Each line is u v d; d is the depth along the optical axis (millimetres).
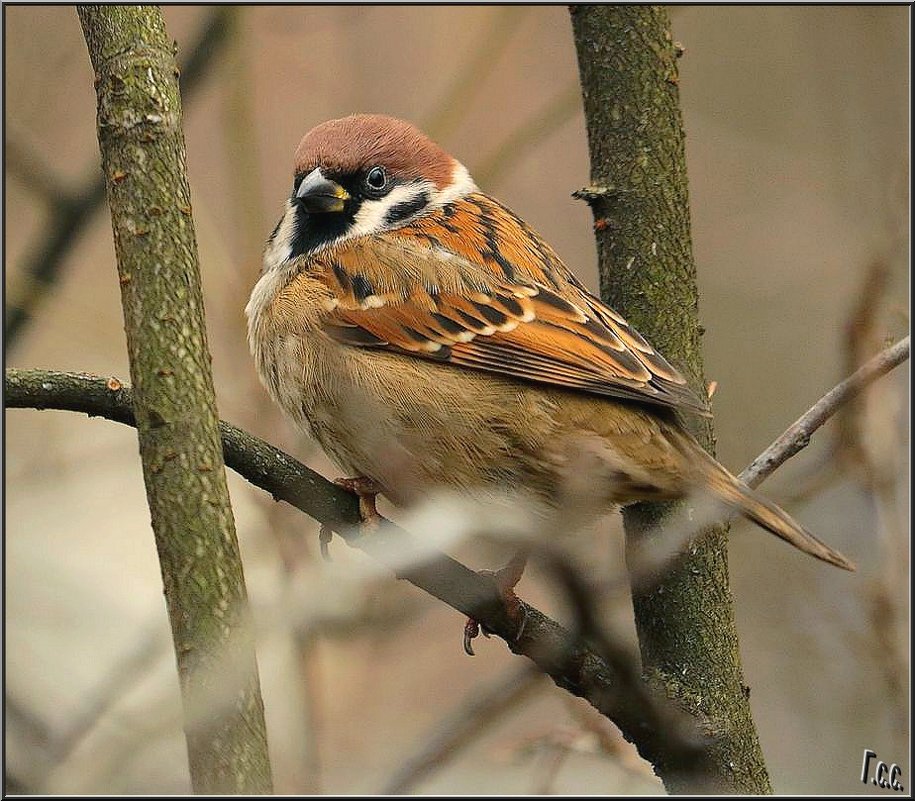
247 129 11914
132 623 12273
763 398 15242
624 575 7148
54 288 11469
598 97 8602
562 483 8352
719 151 16234
